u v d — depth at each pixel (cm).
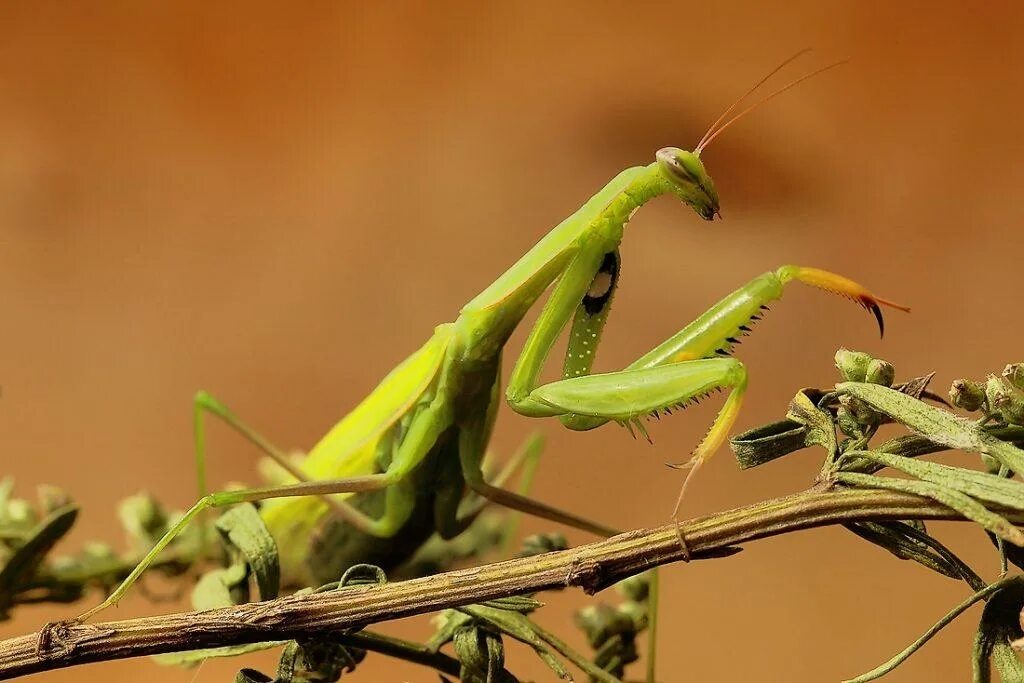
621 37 78
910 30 77
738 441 47
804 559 64
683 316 69
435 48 77
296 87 76
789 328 70
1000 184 73
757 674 58
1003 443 47
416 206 74
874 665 58
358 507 51
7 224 71
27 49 75
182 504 64
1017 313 69
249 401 67
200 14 76
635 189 50
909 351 68
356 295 71
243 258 72
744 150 75
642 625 49
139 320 70
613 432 69
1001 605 47
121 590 49
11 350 68
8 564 48
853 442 47
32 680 57
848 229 73
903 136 75
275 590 48
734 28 77
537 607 48
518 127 76
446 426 51
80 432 66
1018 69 75
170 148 74
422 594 47
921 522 47
